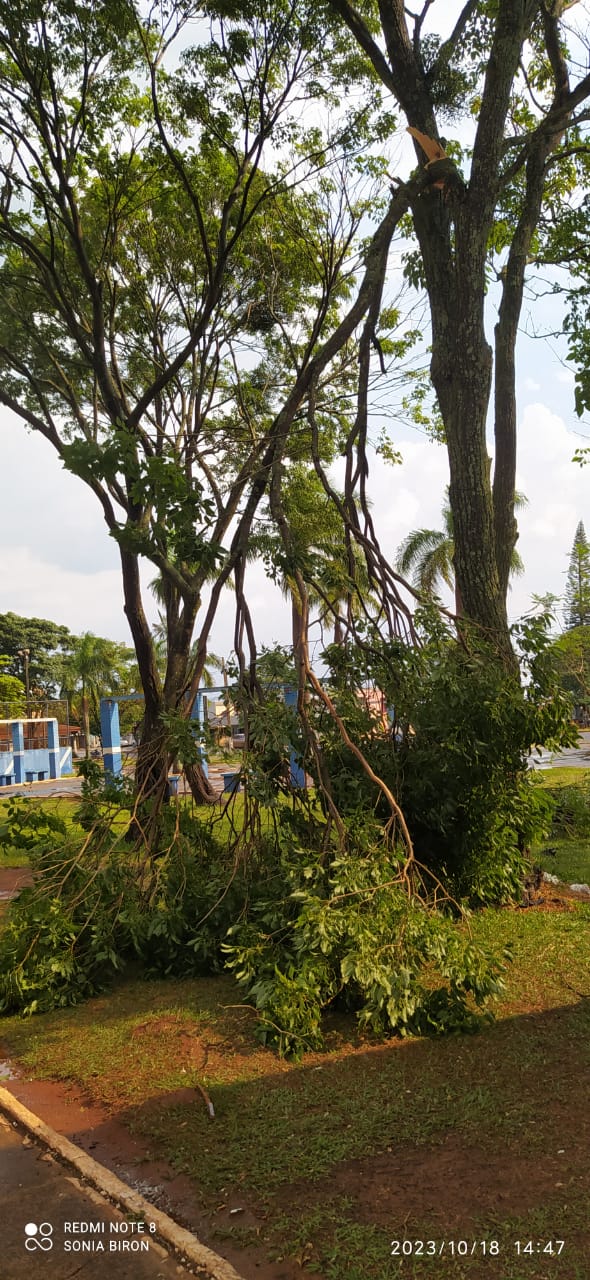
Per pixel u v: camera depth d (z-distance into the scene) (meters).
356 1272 2.80
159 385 11.36
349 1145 3.64
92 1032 5.26
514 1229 2.97
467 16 8.46
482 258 7.80
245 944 5.43
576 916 7.10
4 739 35.47
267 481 7.39
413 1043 4.79
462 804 6.56
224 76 10.43
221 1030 5.15
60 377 13.67
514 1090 4.08
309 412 6.79
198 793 13.78
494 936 6.51
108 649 45.44
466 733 6.33
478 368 7.82
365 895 4.97
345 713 6.62
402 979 4.62
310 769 6.41
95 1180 3.49
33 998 5.78
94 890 6.33
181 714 7.19
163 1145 3.79
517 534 8.74
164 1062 4.73
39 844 6.89
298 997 4.77
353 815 5.84
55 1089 4.52
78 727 51.78
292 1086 4.32
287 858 6.00
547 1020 4.96
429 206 8.30
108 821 6.91
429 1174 3.38
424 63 8.55
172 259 13.52
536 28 9.48
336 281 12.62
